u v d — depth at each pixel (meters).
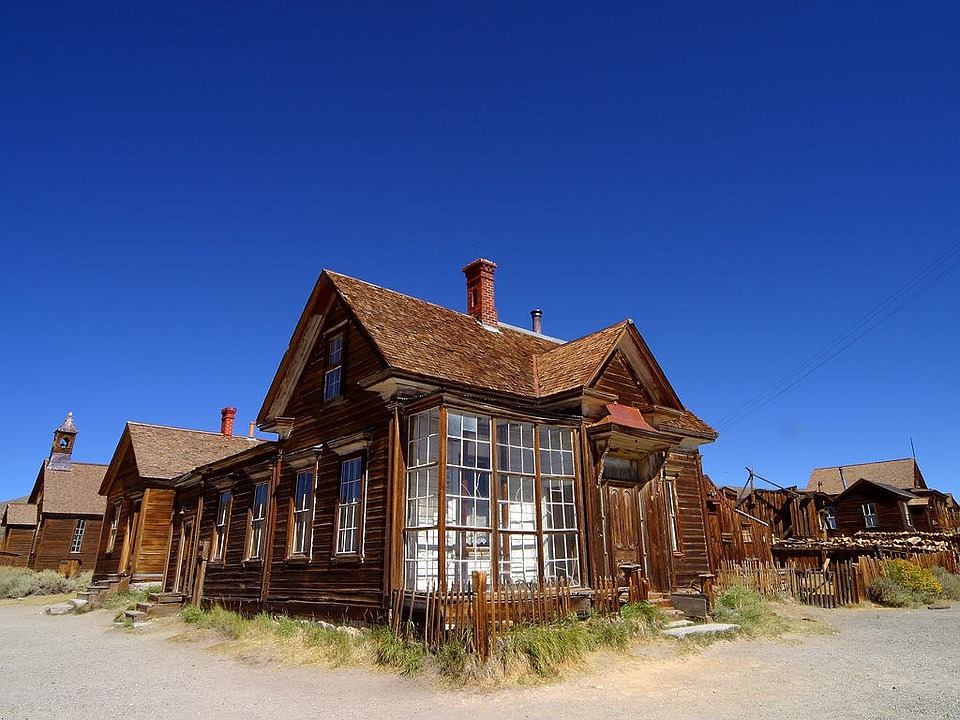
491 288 18.98
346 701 8.37
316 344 16.41
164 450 27.55
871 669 9.46
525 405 14.02
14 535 44.03
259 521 17.38
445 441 11.11
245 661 11.48
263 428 17.09
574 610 11.38
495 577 10.95
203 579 19.41
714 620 12.76
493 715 7.45
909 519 38.09
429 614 10.10
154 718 7.89
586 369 13.92
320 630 12.15
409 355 12.75
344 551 13.28
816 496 33.56
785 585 18.45
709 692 8.24
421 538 12.08
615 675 9.05
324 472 14.60
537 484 12.14
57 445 44.34
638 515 14.20
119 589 24.45
